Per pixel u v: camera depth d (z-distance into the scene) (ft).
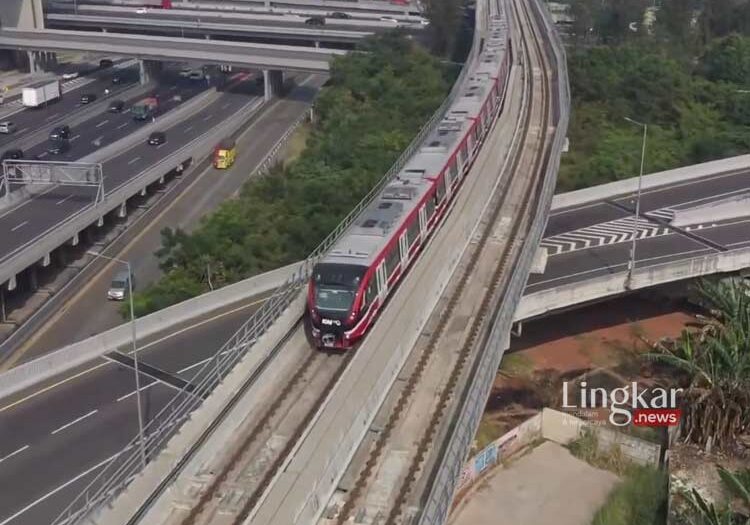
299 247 215.51
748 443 158.20
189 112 371.35
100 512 102.37
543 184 198.29
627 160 278.26
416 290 149.18
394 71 342.85
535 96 277.44
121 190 254.47
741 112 312.50
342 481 108.58
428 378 129.70
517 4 411.34
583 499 155.74
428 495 104.83
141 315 198.08
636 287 191.62
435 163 179.11
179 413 131.23
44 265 220.02
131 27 489.26
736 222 225.56
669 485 150.20
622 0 411.75
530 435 171.22
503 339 135.13
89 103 395.34
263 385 124.67
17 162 242.78
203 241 214.07
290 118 365.81
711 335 161.48
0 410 148.15
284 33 455.22
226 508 102.42
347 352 134.51
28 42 432.66
